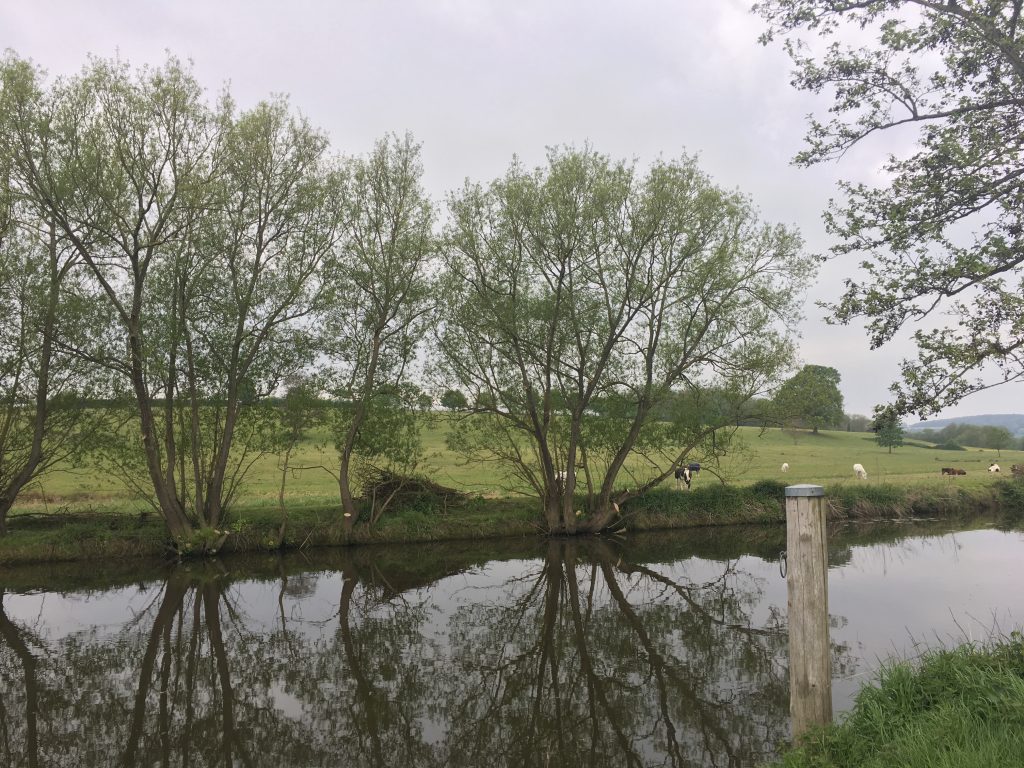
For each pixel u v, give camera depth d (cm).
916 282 831
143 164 1909
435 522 2530
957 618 1405
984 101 900
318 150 2212
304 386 2266
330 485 3109
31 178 1794
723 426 2661
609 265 2441
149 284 2052
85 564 2062
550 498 2622
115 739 987
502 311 2364
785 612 1664
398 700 1127
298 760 922
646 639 1441
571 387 2556
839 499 3097
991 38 841
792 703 701
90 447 2134
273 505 2544
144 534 2156
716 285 2414
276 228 2183
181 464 2173
